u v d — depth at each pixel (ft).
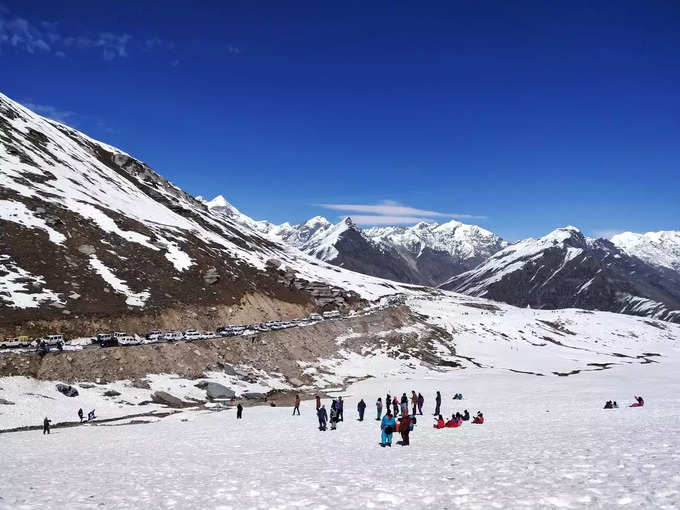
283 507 46.75
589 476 49.75
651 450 62.44
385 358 358.02
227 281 397.39
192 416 176.14
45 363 199.21
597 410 148.15
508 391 253.65
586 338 568.41
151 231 415.23
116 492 56.54
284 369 279.90
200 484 60.23
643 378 325.01
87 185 453.17
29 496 54.95
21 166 406.82
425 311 547.90
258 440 113.19
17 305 248.52
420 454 78.43
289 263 631.56
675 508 36.55
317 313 444.96
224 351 267.18
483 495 45.80
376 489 51.80
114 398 192.24
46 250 307.58
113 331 264.31
